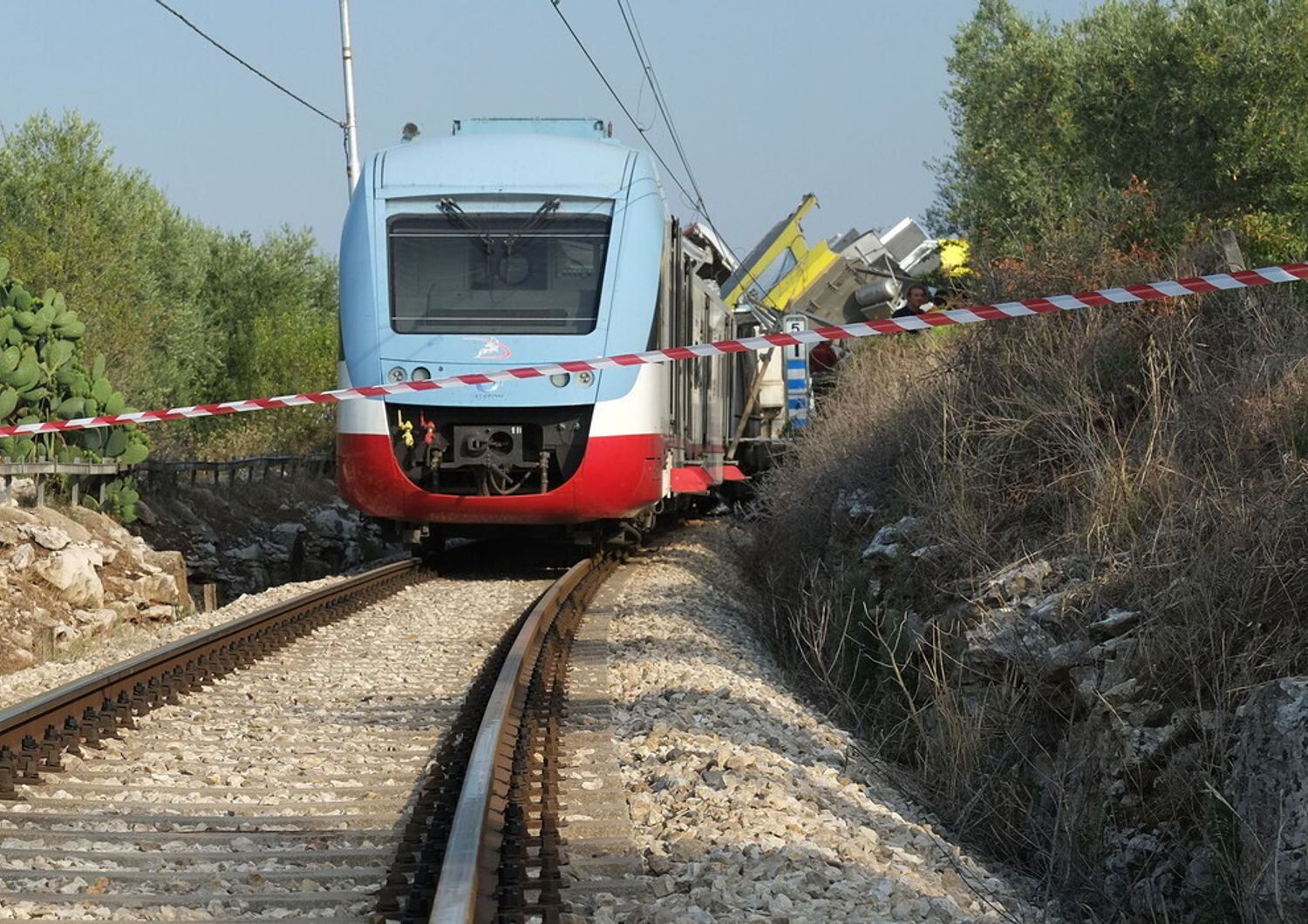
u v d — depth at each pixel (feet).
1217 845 40.06
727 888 35.96
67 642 88.74
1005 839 49.93
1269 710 37.86
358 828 41.93
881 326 65.77
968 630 58.90
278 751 52.06
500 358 102.89
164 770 49.08
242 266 311.47
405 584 107.86
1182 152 136.36
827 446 105.70
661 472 108.47
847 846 40.22
